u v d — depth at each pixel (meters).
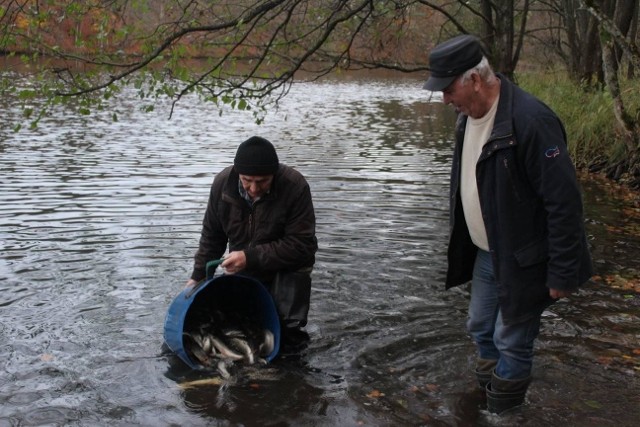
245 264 4.34
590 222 8.14
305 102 26.66
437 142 15.36
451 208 3.74
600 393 4.02
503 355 3.64
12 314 4.94
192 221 7.55
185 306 4.27
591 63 16.16
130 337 4.65
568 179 3.17
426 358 4.47
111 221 7.49
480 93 3.33
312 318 5.03
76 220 7.50
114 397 3.92
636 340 4.73
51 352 4.41
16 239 6.73
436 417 3.78
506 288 3.43
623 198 9.73
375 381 4.18
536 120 3.19
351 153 13.27
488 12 12.72
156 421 3.70
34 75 7.09
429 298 5.45
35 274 5.74
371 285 5.70
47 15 6.53
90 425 3.63
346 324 4.95
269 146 4.23
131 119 18.53
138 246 6.57
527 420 3.71
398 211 8.23
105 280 5.65
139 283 5.60
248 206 4.48
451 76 3.29
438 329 4.89
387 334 4.81
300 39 7.97
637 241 7.26
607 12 14.80
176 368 4.27
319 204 8.53
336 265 6.16
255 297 4.65
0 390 3.94
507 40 12.23
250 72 7.55
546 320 5.04
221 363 4.26
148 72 7.54
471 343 4.68
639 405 3.90
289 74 7.58
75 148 12.98
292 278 4.54
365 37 9.73
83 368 4.22
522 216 3.33
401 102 27.41
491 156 3.31
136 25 6.93
